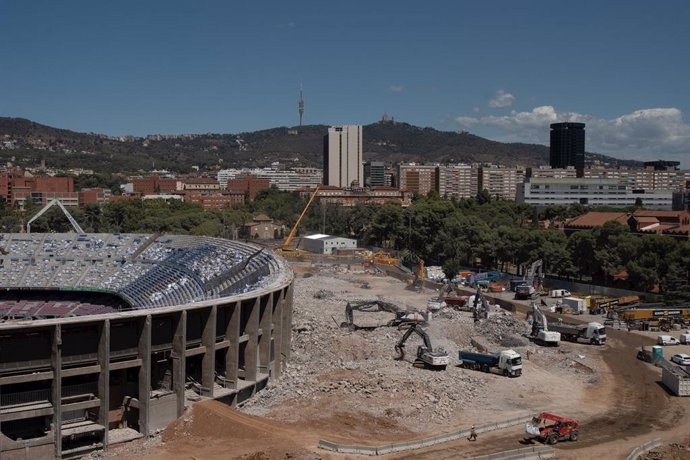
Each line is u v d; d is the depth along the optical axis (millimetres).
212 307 97875
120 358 92312
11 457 81562
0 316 168500
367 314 169125
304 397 103625
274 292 113812
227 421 89375
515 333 156125
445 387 109812
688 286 192625
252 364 107812
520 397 110375
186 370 104812
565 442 91312
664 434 95438
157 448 85562
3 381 81625
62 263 195875
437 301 182875
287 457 78438
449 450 85562
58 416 84000
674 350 144375
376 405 100000
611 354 141000
